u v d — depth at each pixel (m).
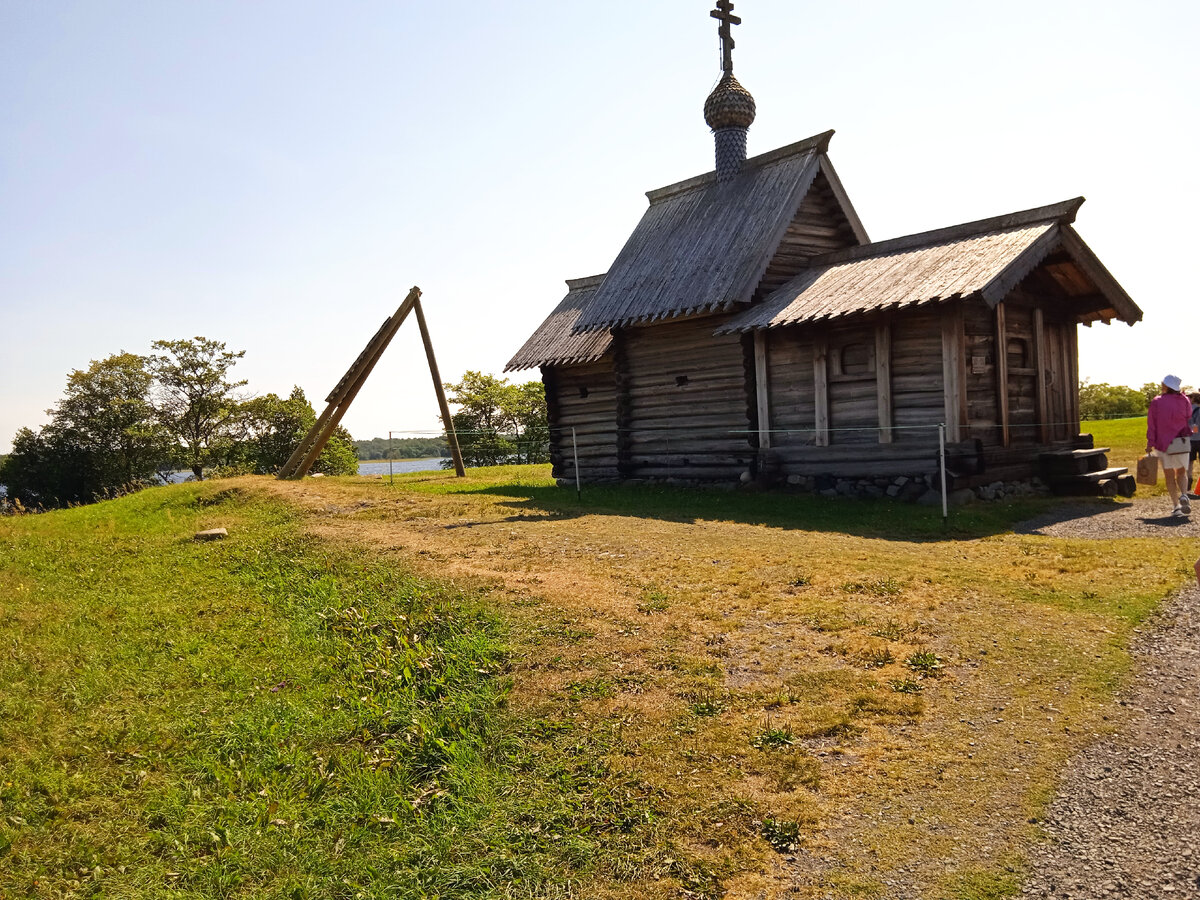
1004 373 14.14
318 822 4.83
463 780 5.05
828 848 4.18
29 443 55.03
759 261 16.56
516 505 14.41
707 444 17.53
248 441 57.47
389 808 4.90
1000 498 13.45
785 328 15.65
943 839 4.16
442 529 12.08
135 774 5.35
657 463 18.67
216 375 57.41
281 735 5.80
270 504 15.08
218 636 7.84
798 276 17.27
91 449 54.97
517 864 4.22
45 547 11.86
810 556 9.32
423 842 4.52
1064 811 4.29
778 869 4.07
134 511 16.38
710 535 10.91
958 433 13.21
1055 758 4.77
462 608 7.72
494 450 57.59
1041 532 10.72
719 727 5.39
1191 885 3.67
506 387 60.38
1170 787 4.40
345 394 20.91
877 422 14.38
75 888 4.29
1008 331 14.61
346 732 5.86
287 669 6.98
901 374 14.02
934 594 7.66
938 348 13.58
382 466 60.06
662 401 18.52
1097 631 6.52
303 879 4.30
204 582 9.73
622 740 5.32
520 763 5.18
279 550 10.94
